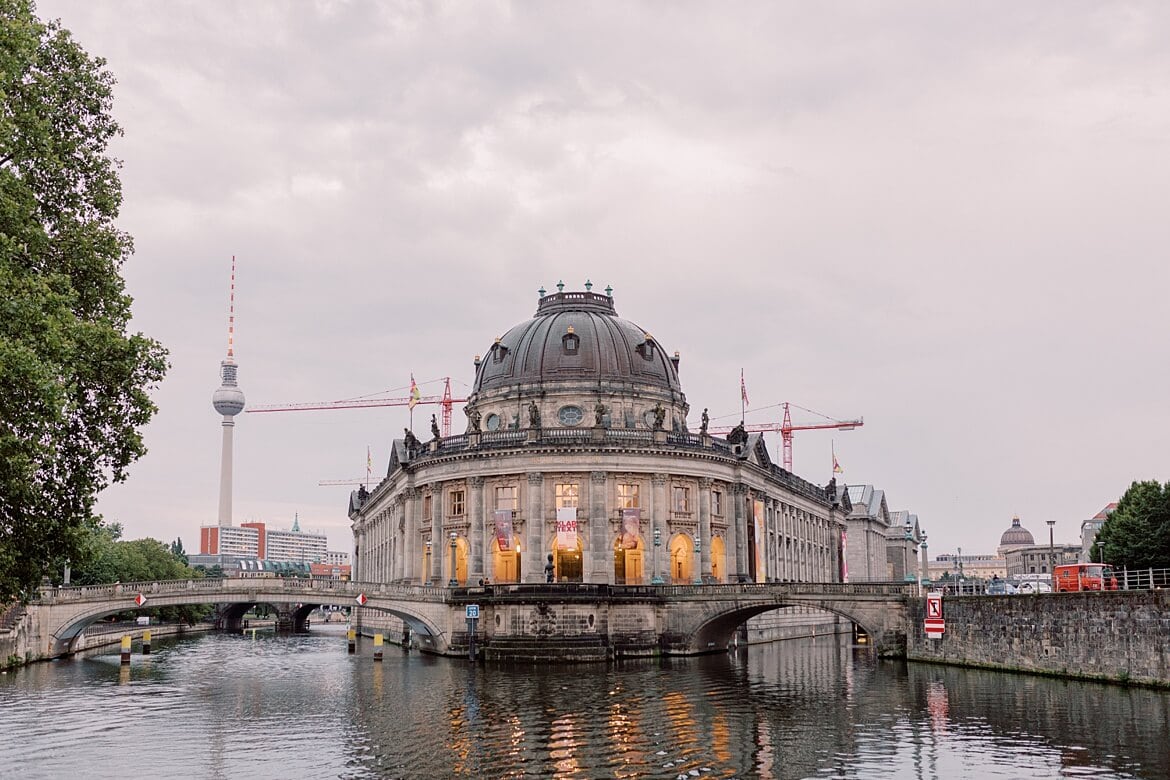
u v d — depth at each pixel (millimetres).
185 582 98938
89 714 62531
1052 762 46438
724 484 120375
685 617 98812
